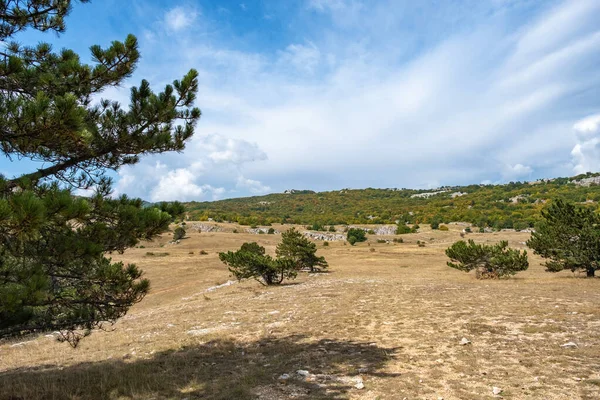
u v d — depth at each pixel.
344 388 6.84
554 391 6.13
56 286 6.96
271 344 10.84
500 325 11.20
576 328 10.29
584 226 24.39
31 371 10.40
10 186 5.25
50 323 7.54
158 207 7.25
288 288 26.09
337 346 10.10
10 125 5.15
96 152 7.03
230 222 122.50
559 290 18.11
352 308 15.95
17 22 6.86
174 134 7.93
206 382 7.70
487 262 28.23
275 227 115.62
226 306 20.08
